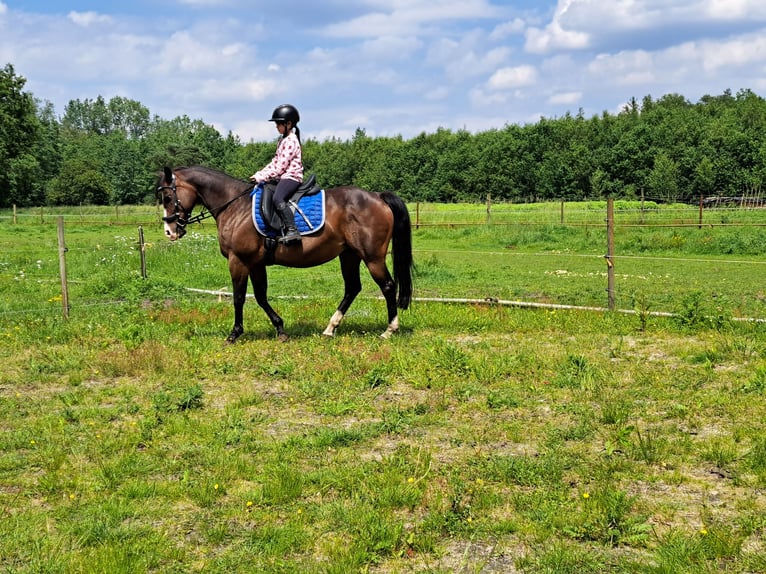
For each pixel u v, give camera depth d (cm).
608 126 8238
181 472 495
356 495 442
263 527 407
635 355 809
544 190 7644
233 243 872
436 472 482
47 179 8988
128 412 631
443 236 2759
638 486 459
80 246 2419
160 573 364
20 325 993
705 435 548
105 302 1270
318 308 1134
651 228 2595
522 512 422
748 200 4578
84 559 370
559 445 532
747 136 6731
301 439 549
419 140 9088
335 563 365
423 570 363
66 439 559
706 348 806
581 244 2364
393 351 826
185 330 969
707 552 369
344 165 9612
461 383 702
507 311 1079
